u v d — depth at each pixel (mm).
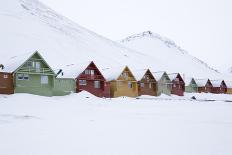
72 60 105812
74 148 10664
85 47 137375
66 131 14531
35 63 44031
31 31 123688
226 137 12805
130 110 27672
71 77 50562
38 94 43938
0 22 118188
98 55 131125
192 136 13109
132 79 60250
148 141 11961
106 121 18750
